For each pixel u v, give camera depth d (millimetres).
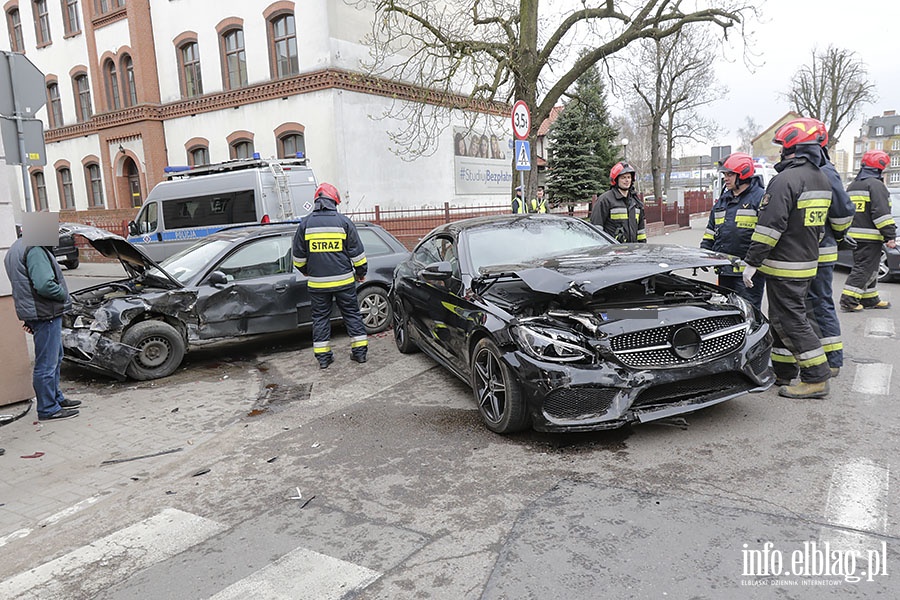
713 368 4094
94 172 23438
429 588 2719
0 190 5582
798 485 3434
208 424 5285
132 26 20094
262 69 17953
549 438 4363
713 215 6207
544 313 4418
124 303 6500
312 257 6566
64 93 23766
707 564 2754
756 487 3438
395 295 7121
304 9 16828
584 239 5918
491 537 3102
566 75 14078
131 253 6707
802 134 4617
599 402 3975
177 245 13867
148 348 6664
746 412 4598
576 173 27375
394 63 18625
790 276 4695
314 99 17016
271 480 3996
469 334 4809
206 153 19828
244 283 7246
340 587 2770
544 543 3006
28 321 5320
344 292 6719
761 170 21812
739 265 4875
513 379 4250
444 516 3354
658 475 3658
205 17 18906
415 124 16984
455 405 5246
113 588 2918
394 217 17875
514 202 9719
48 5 23578
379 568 2900
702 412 4652
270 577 2885
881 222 7609
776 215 4555
